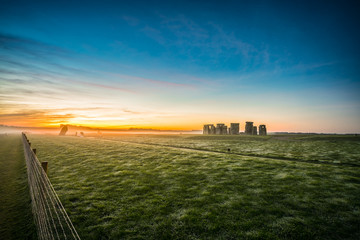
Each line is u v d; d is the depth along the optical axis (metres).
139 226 6.98
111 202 8.93
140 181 11.90
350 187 10.13
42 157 20.33
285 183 10.95
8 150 27.75
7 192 10.66
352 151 24.44
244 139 52.47
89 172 14.10
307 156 21.02
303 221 7.00
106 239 6.27
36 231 6.78
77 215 7.76
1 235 6.61
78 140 42.78
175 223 7.11
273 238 6.12
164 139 53.03
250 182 11.27
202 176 12.68
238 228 6.70
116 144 32.34
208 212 7.84
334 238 6.07
